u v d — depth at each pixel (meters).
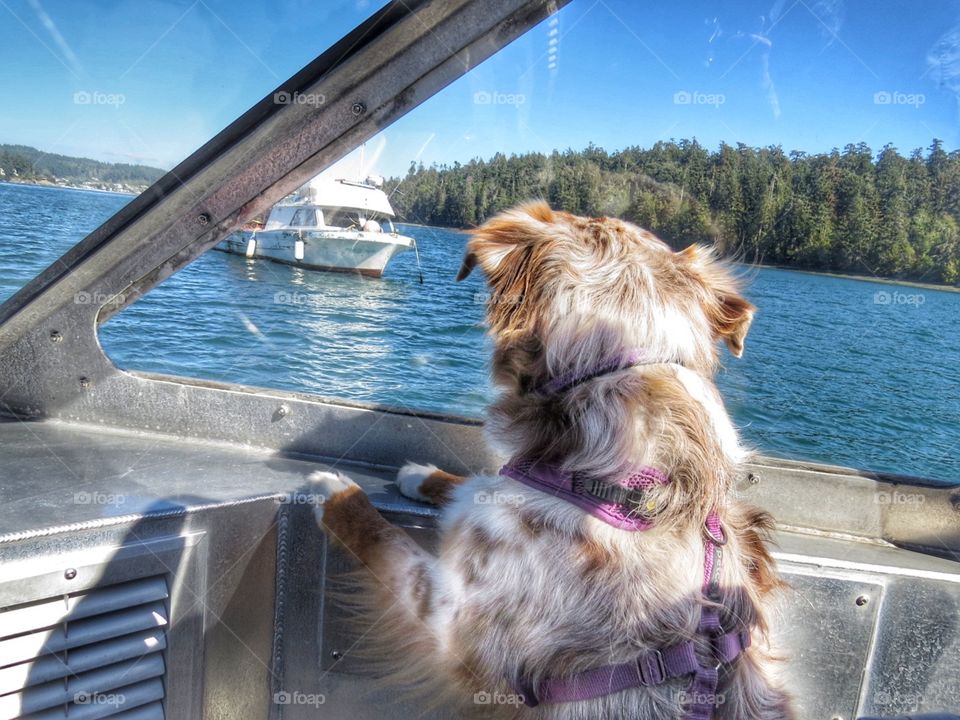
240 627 0.71
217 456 0.82
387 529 0.75
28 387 0.86
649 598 0.67
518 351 0.75
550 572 0.69
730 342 0.78
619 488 0.68
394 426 0.86
